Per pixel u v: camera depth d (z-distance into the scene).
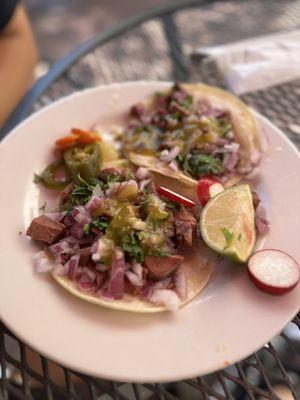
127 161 0.32
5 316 0.22
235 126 0.33
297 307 0.23
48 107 0.33
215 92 0.36
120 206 0.27
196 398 0.27
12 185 0.29
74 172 0.30
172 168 0.31
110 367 0.20
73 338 0.21
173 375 0.20
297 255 0.25
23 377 0.23
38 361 0.25
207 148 0.32
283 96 0.39
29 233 0.26
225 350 0.21
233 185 0.30
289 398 0.28
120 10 0.83
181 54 0.44
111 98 0.35
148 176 0.31
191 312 0.23
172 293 0.24
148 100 0.35
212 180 0.30
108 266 0.25
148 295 0.24
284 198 0.28
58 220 0.27
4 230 0.26
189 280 0.25
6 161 0.30
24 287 0.24
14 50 0.46
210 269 0.25
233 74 0.38
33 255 0.25
